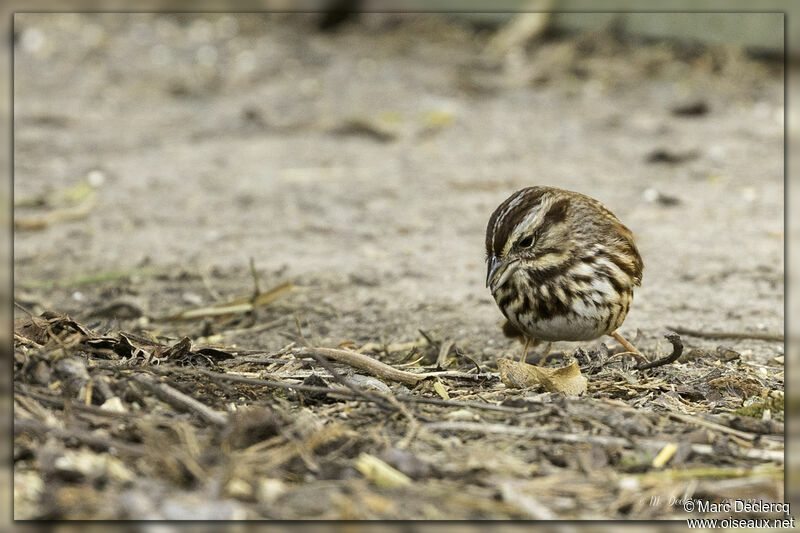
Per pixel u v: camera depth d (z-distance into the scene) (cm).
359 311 1917
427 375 1401
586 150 2977
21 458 1080
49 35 4228
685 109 3238
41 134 3219
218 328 1841
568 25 3822
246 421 1113
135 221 2506
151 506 974
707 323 1802
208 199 2658
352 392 1256
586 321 1520
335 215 2517
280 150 3066
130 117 3412
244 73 3797
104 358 1370
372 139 3158
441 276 2114
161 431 1122
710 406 1337
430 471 1065
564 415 1214
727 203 2548
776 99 3350
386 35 4122
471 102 3428
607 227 1556
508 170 2823
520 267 1518
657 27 3697
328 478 1053
